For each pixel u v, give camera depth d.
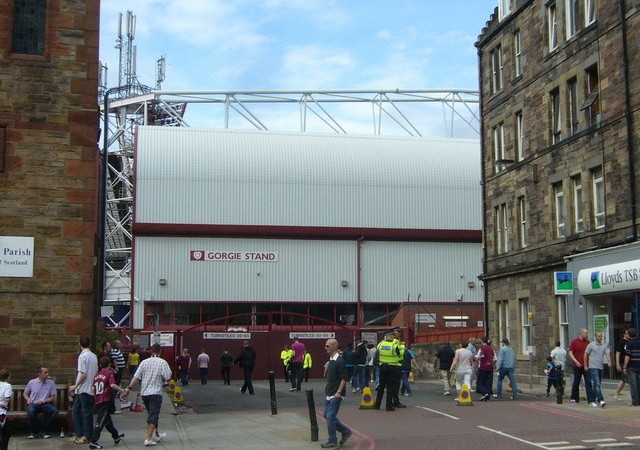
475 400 23.72
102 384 15.70
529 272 32.03
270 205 56.81
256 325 51.31
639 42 25.06
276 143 59.12
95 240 20.83
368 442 15.66
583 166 28.17
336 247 57.44
